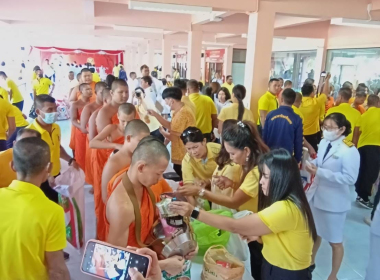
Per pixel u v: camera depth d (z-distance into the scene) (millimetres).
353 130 4160
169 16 8055
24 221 1305
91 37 14727
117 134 2887
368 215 3963
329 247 3225
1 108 3486
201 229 2092
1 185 2051
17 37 14047
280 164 1551
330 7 5254
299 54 11430
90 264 1184
